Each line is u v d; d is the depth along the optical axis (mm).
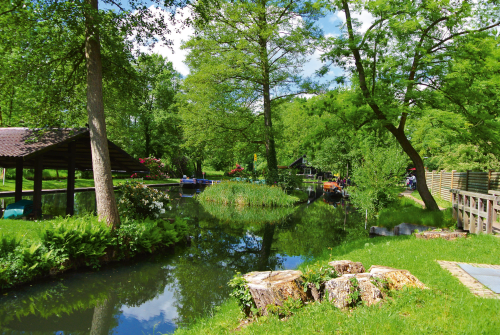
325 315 3895
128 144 38812
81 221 8414
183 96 25859
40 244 7305
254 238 12508
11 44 9898
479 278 5152
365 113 12680
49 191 23734
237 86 24000
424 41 11695
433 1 10414
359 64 12422
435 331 3291
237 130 25906
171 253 10109
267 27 21516
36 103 10977
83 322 5586
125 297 6684
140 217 11297
